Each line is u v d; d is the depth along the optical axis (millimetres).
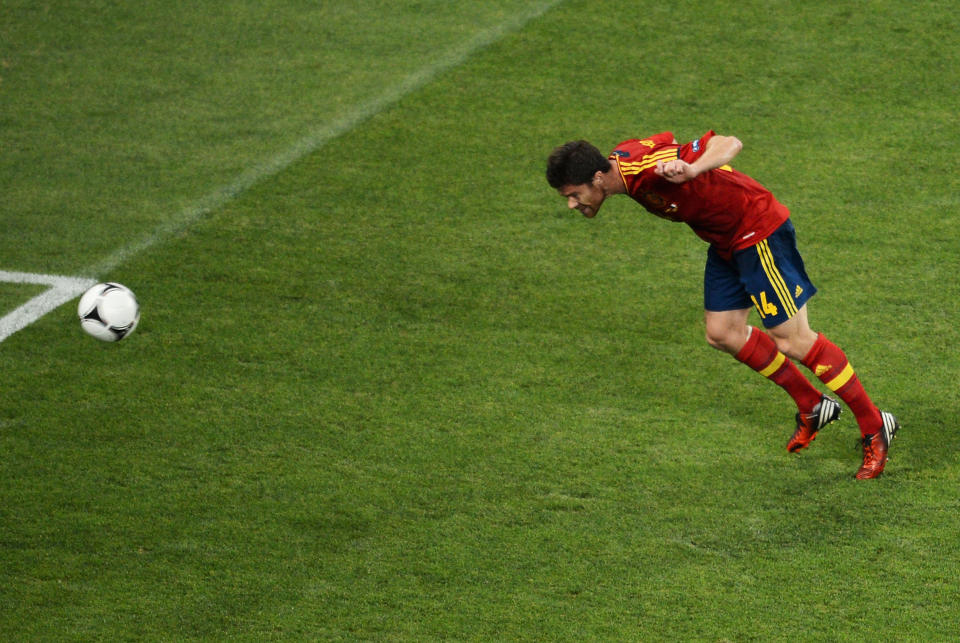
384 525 17812
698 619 15789
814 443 19609
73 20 38094
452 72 34250
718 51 34562
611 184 17609
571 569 16797
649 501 18188
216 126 31797
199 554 17281
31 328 23406
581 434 19875
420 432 20016
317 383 21453
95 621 16031
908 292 23625
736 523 17656
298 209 27766
